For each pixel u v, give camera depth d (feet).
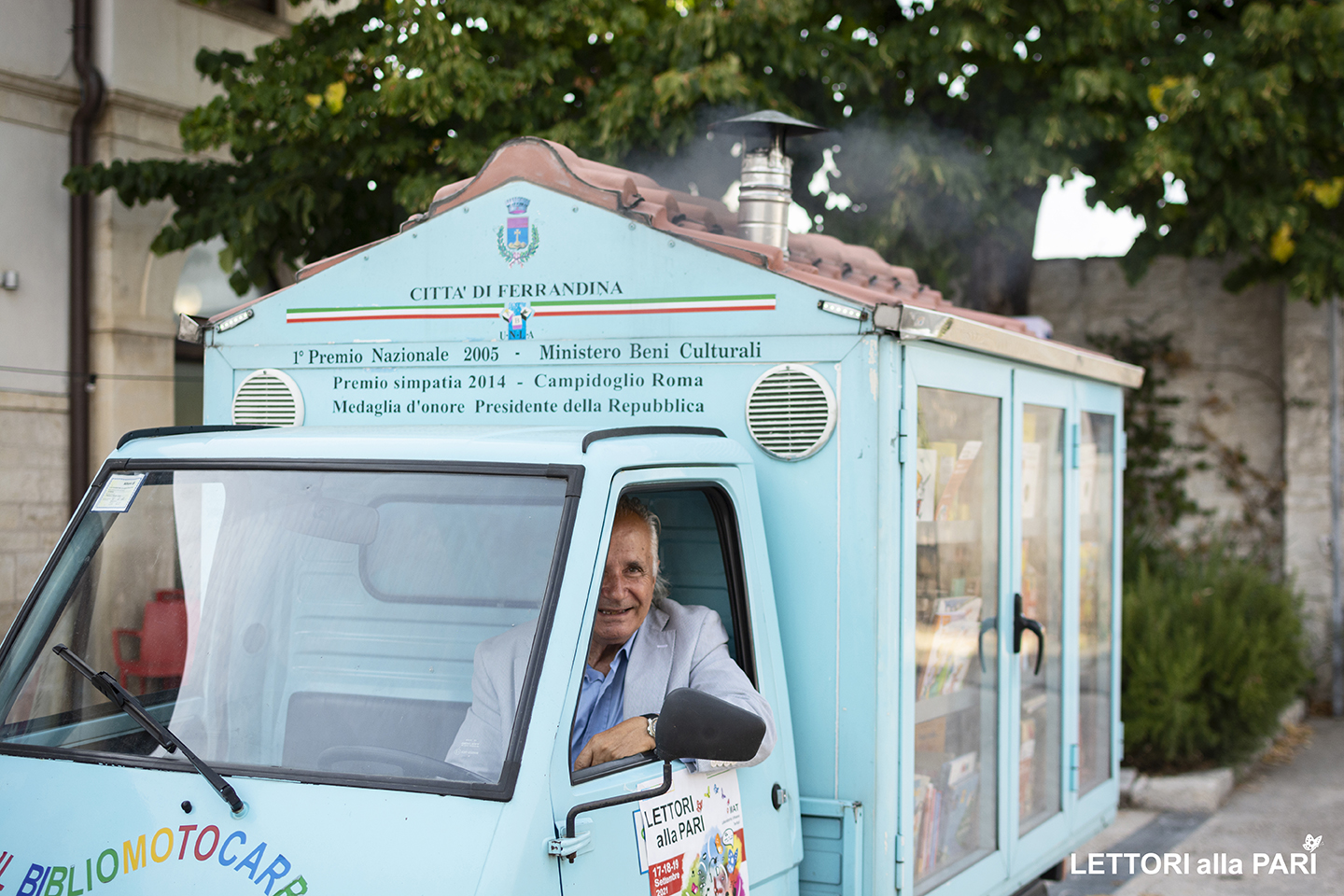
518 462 8.57
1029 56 28.22
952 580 11.96
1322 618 35.58
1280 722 31.07
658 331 10.95
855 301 10.25
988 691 12.99
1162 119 27.66
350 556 8.74
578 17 26.81
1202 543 36.40
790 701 10.37
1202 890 21.36
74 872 7.77
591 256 11.19
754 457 10.61
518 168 11.50
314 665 8.54
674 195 13.37
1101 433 17.51
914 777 10.92
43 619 9.16
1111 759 17.93
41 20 31.73
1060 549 15.60
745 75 26.81
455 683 8.11
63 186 31.42
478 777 7.61
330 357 12.12
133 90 33.01
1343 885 21.54
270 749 8.30
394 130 27.43
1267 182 29.48
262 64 28.99
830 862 10.09
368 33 28.02
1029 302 38.09
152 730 8.27
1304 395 35.55
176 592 9.11
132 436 9.99
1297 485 35.70
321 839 7.45
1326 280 31.73
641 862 8.04
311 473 9.03
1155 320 37.35
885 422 10.20
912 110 29.25
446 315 11.72
